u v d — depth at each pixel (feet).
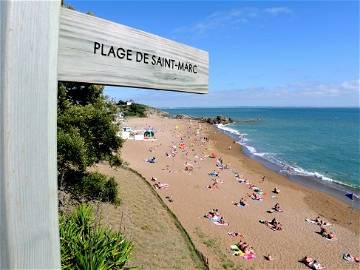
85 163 51.96
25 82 4.13
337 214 97.71
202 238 69.31
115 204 68.08
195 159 165.68
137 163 143.43
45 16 4.26
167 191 100.99
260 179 134.51
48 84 4.33
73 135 51.34
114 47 5.67
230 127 391.24
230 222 82.17
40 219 4.32
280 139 282.36
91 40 5.36
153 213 72.79
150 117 422.00
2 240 4.08
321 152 216.95
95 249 19.44
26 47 4.12
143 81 6.14
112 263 19.01
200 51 7.54
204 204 93.25
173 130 298.15
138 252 52.60
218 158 173.58
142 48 6.12
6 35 3.97
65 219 24.72
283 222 86.74
